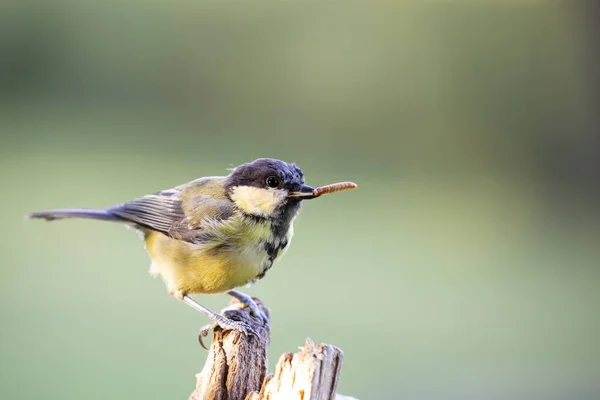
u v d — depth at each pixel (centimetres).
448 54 2192
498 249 1503
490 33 2192
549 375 957
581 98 2048
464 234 1584
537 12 2128
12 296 1139
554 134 2059
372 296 1198
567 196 1886
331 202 1777
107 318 1058
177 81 2256
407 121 2123
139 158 1862
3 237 1459
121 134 2045
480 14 2239
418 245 1500
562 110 2062
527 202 1808
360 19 2314
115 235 1507
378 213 1700
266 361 504
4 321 1034
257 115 2166
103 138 1997
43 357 924
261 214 582
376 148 2038
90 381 858
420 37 2230
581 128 2031
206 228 577
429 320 1111
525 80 2108
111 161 1831
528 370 968
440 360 984
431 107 2142
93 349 952
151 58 2281
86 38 2314
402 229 1599
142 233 643
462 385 923
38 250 1381
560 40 2088
